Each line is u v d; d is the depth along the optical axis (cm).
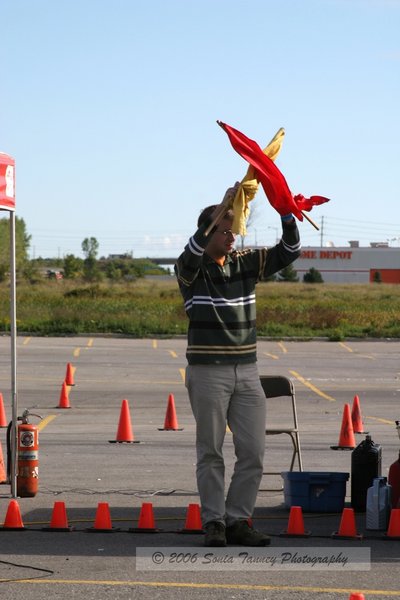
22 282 14238
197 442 1039
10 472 1375
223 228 1018
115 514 1202
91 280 15912
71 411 2423
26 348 4256
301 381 3244
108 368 3512
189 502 1293
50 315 5753
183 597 834
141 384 3064
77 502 1281
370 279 19338
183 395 2795
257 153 1003
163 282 16738
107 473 1523
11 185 1266
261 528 1134
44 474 1508
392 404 2659
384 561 971
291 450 1805
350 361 3941
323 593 852
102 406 2528
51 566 940
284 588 866
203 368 1020
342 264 19412
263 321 5559
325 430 2120
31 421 2225
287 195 1008
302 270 19550
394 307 7538
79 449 1789
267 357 4050
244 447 1034
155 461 1655
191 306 1026
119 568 933
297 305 7419
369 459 1237
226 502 1052
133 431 2070
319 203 1042
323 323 5572
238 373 1025
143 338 4969
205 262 1027
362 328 5334
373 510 1116
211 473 1030
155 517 1189
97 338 4922
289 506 1252
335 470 1574
